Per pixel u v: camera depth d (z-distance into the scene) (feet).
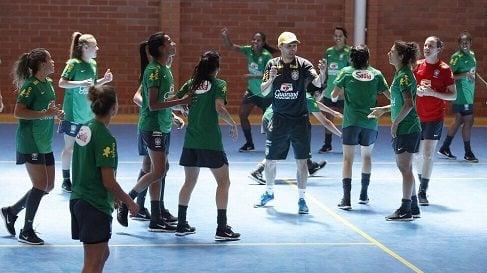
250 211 33.83
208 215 32.89
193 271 24.84
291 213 33.60
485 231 31.17
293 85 32.50
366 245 28.63
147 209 32.50
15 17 64.69
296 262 26.14
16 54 64.95
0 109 34.04
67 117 36.32
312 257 26.81
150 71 28.55
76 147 20.47
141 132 29.43
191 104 28.37
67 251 26.89
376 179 42.06
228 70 67.31
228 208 34.27
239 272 24.84
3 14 64.54
